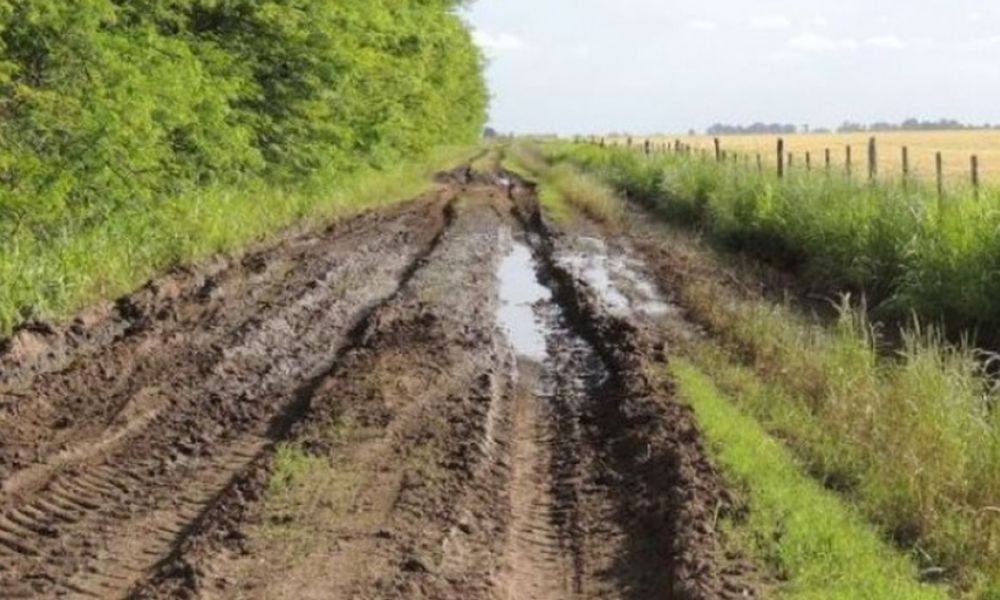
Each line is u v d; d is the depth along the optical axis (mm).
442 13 46938
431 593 7164
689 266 21766
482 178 50844
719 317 16016
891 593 7039
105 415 10641
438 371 12883
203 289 17062
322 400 11352
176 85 18703
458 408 11367
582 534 8461
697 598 6918
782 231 22375
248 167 25766
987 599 7273
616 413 11383
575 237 26203
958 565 7766
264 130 26859
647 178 36469
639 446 10125
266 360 13242
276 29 25594
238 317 15438
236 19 25266
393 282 19641
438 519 8406
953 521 8227
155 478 9117
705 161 34000
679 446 9742
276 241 23422
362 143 34094
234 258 20266
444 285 19125
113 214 17609
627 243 25188
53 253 15320
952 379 10406
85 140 16156
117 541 7832
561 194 39875
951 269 15125
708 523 8070
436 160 61250
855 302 17547
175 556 7578
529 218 32000
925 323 15156
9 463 9117
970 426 9438
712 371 13117
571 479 9641
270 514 8305
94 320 14172
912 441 9320
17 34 15508
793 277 20609
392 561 7605
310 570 7410
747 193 24938
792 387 12180
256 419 10922
